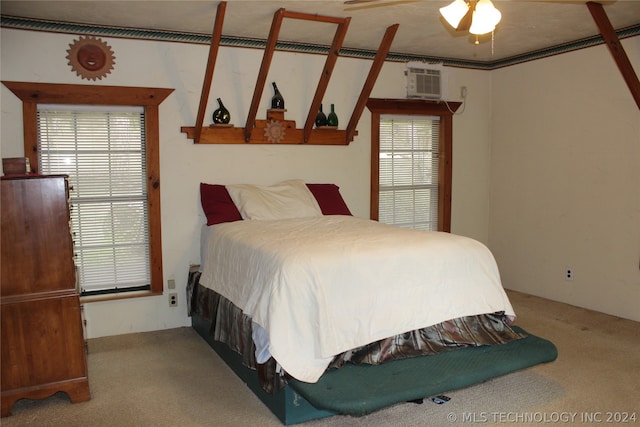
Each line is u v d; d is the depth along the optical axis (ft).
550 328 13.10
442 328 9.34
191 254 13.79
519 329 10.12
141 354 11.71
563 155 15.33
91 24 12.25
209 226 12.90
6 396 8.77
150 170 13.15
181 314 13.80
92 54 12.35
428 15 12.12
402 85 16.33
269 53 12.30
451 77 17.10
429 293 9.03
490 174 18.07
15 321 8.83
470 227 17.97
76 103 12.37
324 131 15.19
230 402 9.31
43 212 8.92
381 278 8.65
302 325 8.03
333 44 12.94
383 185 16.69
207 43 13.53
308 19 11.89
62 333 9.14
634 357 11.16
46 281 9.01
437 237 9.93
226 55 13.78
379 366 8.59
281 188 13.96
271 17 12.09
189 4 10.96
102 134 12.89
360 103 14.90
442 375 8.26
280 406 8.50
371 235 10.12
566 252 15.42
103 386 10.01
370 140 16.01
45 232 8.95
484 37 14.21
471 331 9.53
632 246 13.61
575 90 14.84
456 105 17.21
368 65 15.71
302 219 12.89
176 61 13.26
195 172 13.70
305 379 7.89
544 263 16.16
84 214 12.87
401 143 16.88
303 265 8.26
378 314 8.55
